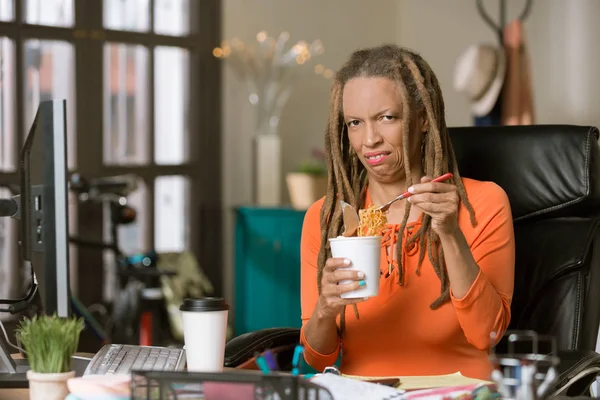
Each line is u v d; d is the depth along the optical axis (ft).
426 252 7.01
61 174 6.21
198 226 17.76
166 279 16.37
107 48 16.56
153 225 17.16
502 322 6.75
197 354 5.69
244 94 18.11
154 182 17.17
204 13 17.62
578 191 7.97
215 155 17.84
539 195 8.09
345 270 5.76
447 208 6.28
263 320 16.89
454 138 8.43
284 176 18.58
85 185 14.51
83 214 16.48
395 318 7.00
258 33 18.17
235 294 17.25
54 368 5.08
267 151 17.47
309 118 18.89
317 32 18.97
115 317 15.21
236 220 17.17
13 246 15.64
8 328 14.84
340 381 5.28
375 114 6.89
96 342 15.87
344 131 7.42
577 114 17.28
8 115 15.53
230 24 17.88
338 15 19.27
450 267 6.54
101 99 16.47
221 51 17.74
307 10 18.83
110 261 16.72
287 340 7.76
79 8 16.16
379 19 19.94
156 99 17.21
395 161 7.02
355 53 7.22
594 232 7.80
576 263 7.68
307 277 7.52
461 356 6.98
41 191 6.24
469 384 5.49
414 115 7.06
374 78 6.91
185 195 17.66
